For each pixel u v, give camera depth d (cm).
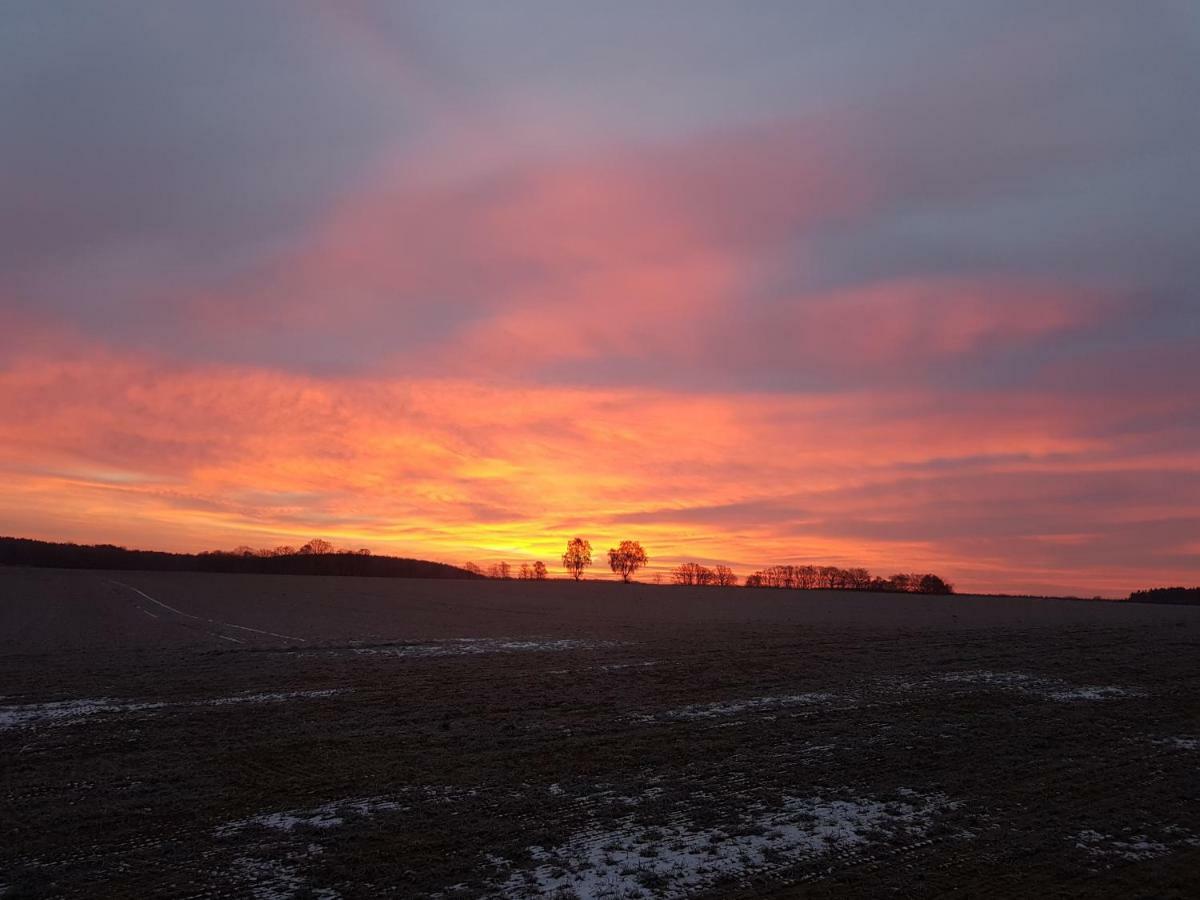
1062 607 7494
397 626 4003
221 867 826
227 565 14788
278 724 1530
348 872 812
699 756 1292
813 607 6906
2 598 5703
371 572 15425
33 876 803
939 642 3200
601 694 1892
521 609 5828
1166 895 771
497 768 1217
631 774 1183
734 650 2877
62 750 1324
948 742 1399
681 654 2738
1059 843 904
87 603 5406
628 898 753
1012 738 1436
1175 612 6494
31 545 13775
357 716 1609
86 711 1652
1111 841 914
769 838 912
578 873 810
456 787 1115
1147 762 1276
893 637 3459
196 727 1499
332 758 1274
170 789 1103
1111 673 2303
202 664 2389
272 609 5150
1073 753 1330
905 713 1666
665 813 998
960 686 2036
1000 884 791
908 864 840
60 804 1037
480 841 900
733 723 1557
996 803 1049
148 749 1332
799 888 779
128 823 961
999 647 3000
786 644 3119
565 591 10069
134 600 5781
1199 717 1669
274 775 1176
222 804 1036
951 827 952
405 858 850
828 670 2325
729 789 1104
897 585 13362
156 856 857
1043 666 2441
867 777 1170
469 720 1579
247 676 2139
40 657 2562
